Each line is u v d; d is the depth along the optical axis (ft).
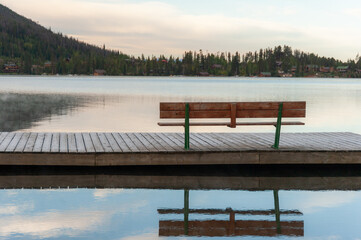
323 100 127.65
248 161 30.66
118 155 29.66
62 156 29.32
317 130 61.67
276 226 18.93
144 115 79.46
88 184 27.37
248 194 25.53
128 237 17.06
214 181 29.22
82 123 64.95
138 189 26.32
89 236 17.07
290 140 36.52
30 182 27.63
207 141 35.32
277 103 31.14
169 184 28.02
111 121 68.80
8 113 76.48
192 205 22.56
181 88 236.84
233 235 17.62
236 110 30.83
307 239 17.24
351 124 67.92
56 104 101.09
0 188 25.80
